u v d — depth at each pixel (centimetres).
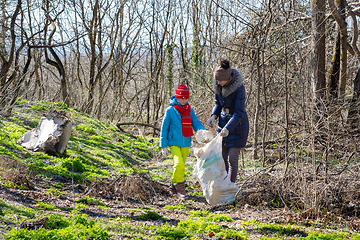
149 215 466
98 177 687
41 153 767
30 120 1112
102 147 1111
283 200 545
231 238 371
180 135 634
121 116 2191
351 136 549
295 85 789
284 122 778
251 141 1027
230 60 1120
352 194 533
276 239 370
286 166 541
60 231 321
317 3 906
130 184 610
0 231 312
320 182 522
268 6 828
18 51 1031
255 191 565
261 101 980
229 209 536
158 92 2219
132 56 2205
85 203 518
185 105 641
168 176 830
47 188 562
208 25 1844
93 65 1952
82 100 2005
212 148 561
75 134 1207
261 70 977
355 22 984
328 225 452
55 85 2314
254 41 917
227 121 582
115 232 366
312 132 504
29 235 304
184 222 416
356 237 379
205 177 556
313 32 741
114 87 2158
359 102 695
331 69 988
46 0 1520
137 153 1214
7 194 457
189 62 2112
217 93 580
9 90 889
